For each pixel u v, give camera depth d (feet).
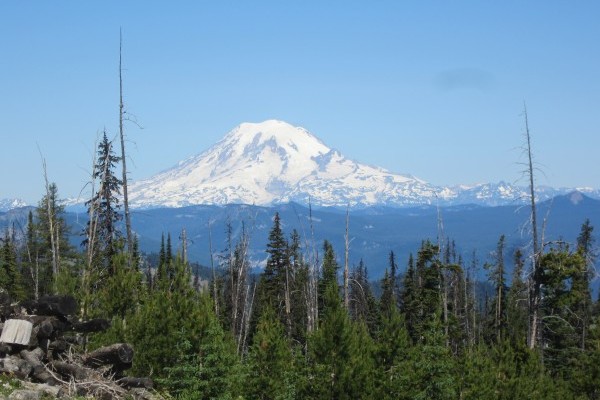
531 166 146.92
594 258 147.54
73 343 77.77
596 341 153.89
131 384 74.84
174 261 97.09
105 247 139.95
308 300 196.85
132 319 86.22
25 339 68.03
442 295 180.04
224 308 207.72
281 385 86.99
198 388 76.48
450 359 91.97
